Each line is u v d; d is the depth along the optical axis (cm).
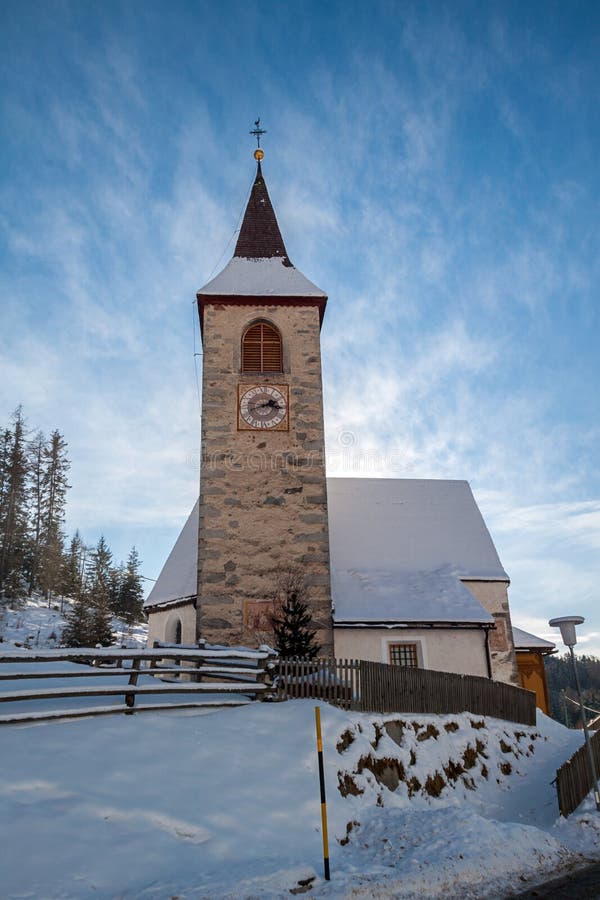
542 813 1397
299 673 1430
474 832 985
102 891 725
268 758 1129
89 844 804
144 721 1159
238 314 2353
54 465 6725
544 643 2734
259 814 975
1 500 5897
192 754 1082
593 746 1479
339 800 1098
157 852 822
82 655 1195
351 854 952
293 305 2378
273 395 2252
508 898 802
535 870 916
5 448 6209
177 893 718
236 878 764
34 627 4922
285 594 2020
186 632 2214
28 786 891
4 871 723
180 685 1277
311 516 2116
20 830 797
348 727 1298
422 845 955
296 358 2311
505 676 2409
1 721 1063
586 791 1401
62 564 6359
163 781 987
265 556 2062
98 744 1042
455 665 2103
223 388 2248
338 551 2506
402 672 1580
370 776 1241
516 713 1995
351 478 2948
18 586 5559
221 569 2036
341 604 2175
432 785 1387
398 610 2166
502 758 1719
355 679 1461
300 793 1060
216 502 2103
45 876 730
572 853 1017
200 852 845
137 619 6844
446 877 836
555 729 2192
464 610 2188
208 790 995
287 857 876
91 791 914
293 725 1251
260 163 2886
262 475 2150
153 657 1291
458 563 2558
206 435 2184
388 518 2739
